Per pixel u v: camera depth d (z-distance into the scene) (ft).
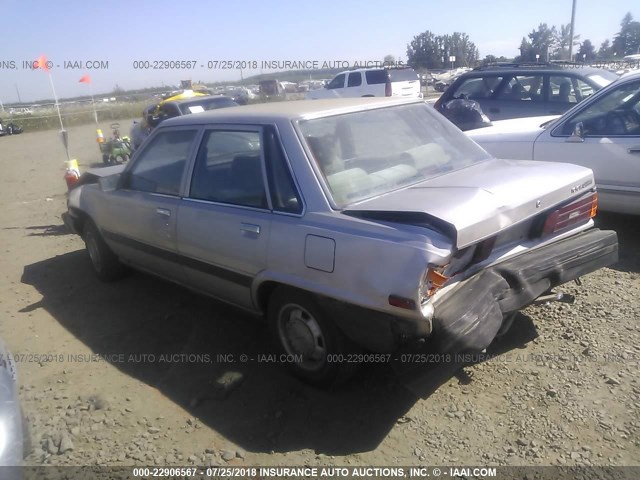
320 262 9.78
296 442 9.73
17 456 7.80
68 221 18.26
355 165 11.02
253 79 99.50
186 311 15.28
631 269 15.70
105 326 14.73
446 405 10.33
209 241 12.13
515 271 10.00
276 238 10.56
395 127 12.31
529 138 18.88
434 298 8.89
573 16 72.08
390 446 9.45
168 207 13.32
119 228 15.42
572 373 10.95
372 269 9.05
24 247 22.97
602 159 17.24
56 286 17.97
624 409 9.84
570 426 9.53
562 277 10.79
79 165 49.39
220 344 13.33
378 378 11.37
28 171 47.70
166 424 10.44
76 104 114.32
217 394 11.28
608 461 8.73
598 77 28.84
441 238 8.74
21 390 11.80
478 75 32.19
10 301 16.96
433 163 11.90
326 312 10.16
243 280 11.61
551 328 12.68
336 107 11.93
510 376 11.03
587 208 11.87
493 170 11.76
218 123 12.48
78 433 10.29
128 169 15.25
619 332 12.29
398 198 10.02
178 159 13.50
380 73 59.98
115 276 17.70
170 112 38.65
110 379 12.12
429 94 86.69
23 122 103.24
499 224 9.50
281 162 10.85
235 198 11.73
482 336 9.06
